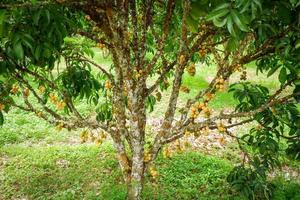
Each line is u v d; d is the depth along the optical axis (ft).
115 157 32.76
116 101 16.99
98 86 19.75
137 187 15.94
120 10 14.08
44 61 13.83
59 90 16.44
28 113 45.70
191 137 38.34
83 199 26.58
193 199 26.68
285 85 13.71
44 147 36.06
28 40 11.58
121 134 16.79
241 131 40.75
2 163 32.53
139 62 15.88
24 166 31.81
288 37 11.93
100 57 77.15
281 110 18.67
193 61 20.01
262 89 18.65
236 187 22.36
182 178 29.32
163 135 15.70
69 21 12.26
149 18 16.06
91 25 19.35
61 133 40.78
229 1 9.53
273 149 20.56
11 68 13.66
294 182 29.25
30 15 11.76
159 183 28.35
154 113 46.83
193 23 11.25
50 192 27.99
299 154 21.16
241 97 17.90
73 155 33.58
